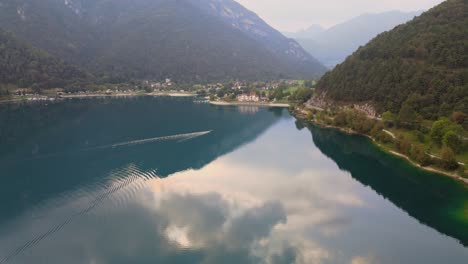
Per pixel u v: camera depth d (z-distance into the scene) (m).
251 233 78.88
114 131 186.12
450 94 148.12
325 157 147.38
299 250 72.19
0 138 166.25
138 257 68.06
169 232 77.88
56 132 181.12
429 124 148.62
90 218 83.56
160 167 126.44
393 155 142.38
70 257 67.56
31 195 96.38
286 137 189.62
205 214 88.12
